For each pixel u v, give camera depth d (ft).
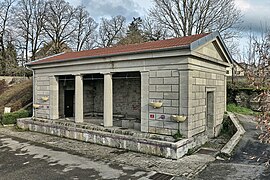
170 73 30.99
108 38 156.66
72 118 51.70
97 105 57.31
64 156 30.30
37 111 51.08
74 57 42.39
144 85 33.40
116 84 51.65
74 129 39.83
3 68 118.21
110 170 24.76
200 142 32.99
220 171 23.30
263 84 12.14
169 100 31.09
